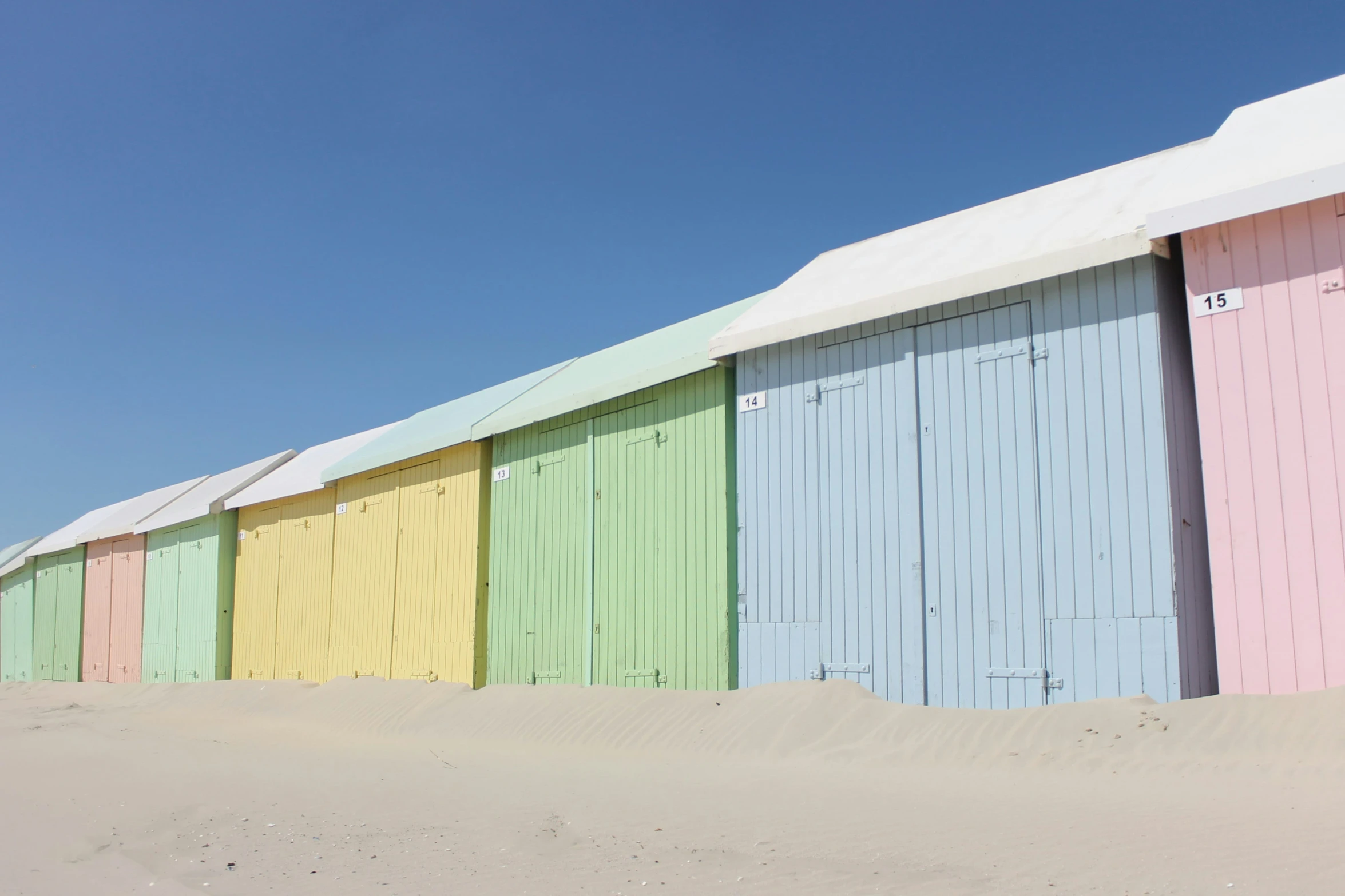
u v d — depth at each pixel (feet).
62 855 19.70
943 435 31.09
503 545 49.39
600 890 14.67
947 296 30.40
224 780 28.53
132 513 92.32
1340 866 13.05
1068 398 28.25
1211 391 25.40
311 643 64.49
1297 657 23.50
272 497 69.05
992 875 14.11
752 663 36.22
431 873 16.42
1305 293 24.04
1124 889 12.90
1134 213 28.04
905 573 31.65
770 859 15.92
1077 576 27.61
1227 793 19.15
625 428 42.98
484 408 53.57
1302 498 23.72
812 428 35.01
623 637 41.65
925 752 26.99
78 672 95.91
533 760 32.01
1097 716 25.36
